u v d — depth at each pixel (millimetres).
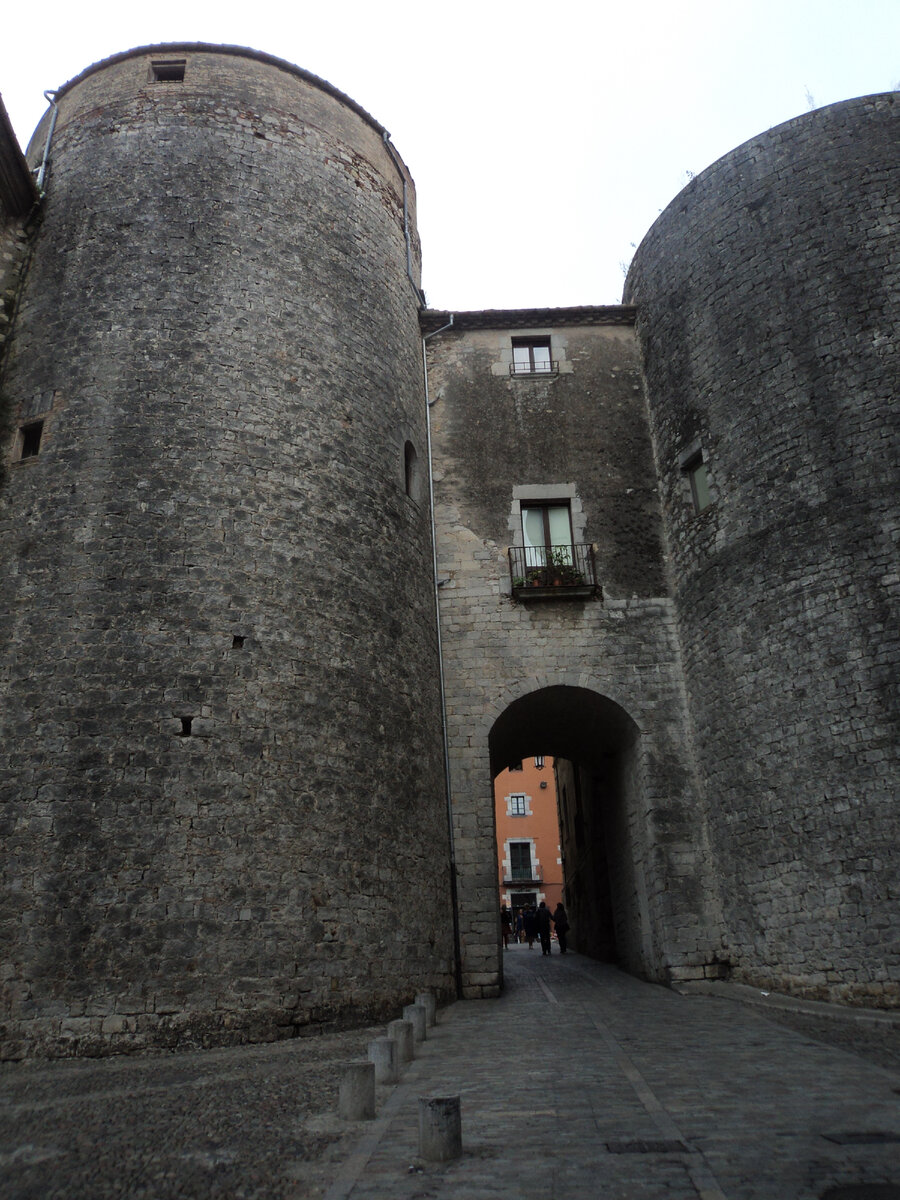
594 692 17375
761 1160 5461
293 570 13875
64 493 13281
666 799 16469
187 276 15016
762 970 14422
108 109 16625
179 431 13844
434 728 16219
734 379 16938
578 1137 6102
